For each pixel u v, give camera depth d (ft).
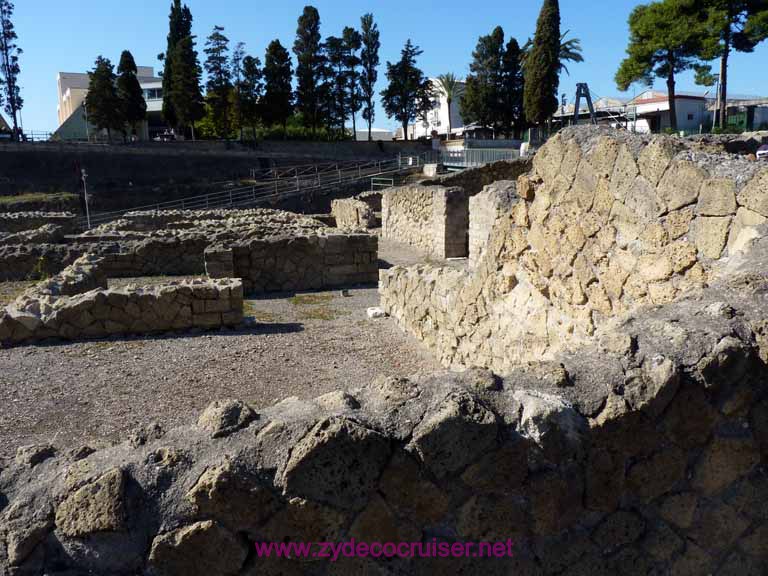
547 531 6.78
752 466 7.52
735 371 7.16
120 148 119.03
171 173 123.03
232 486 5.75
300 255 32.71
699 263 10.18
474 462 6.37
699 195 10.13
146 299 22.27
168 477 5.89
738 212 9.43
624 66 89.61
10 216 56.03
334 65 164.35
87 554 5.69
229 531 5.83
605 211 12.41
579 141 13.25
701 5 81.56
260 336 22.54
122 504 5.67
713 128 83.82
